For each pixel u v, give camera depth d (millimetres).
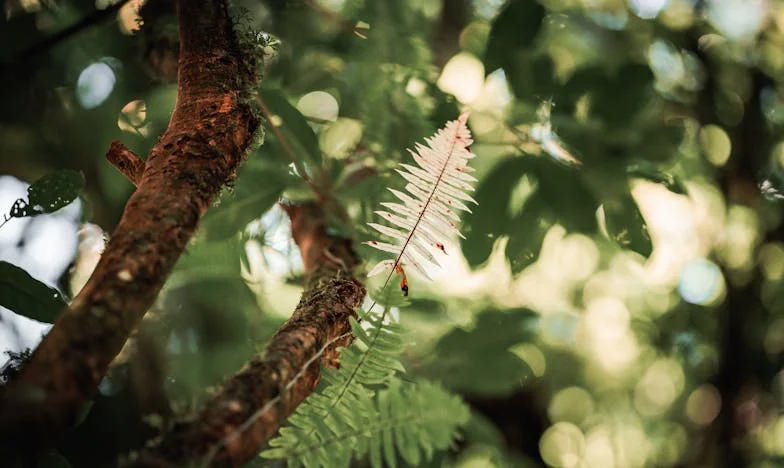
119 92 1646
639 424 2941
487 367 1420
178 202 800
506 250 1541
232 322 1646
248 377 795
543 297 2617
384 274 1382
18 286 950
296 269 1660
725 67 2479
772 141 2475
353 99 1623
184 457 729
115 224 1683
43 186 971
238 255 1527
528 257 1545
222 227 1297
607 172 1484
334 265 1198
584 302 2641
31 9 1627
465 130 940
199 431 746
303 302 977
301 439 861
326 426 862
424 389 870
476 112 1550
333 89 1701
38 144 1729
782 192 2422
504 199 1470
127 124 1620
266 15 1628
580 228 1509
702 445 2619
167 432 749
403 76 1526
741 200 2498
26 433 674
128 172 978
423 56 1588
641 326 2770
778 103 2543
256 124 925
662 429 2879
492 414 2375
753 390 2482
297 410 870
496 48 1477
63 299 960
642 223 1502
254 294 1657
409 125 1480
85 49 1633
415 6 1752
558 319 2557
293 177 1329
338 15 1560
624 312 2785
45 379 689
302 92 1669
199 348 1582
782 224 2508
